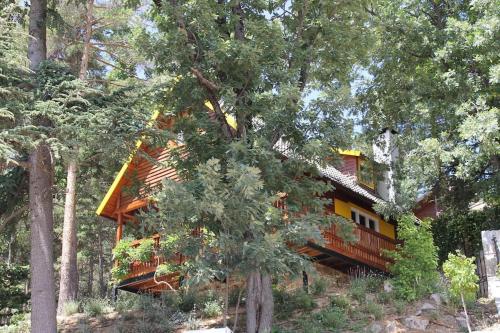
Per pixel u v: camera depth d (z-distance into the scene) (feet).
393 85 79.92
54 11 67.92
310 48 61.26
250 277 55.42
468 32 68.95
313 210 62.34
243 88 58.39
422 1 81.20
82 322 71.05
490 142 61.05
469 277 53.78
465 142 69.67
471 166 64.54
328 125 57.41
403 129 81.46
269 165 53.57
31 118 53.47
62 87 55.57
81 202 113.19
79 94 52.90
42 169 60.03
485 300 61.87
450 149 68.95
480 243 76.64
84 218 119.65
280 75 57.52
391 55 78.18
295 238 51.96
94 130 51.62
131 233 94.58
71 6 83.66
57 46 86.38
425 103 74.23
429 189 79.82
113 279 81.05
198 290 72.49
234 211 48.65
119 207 85.25
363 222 86.79
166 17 59.47
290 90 53.42
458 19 80.23
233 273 50.88
